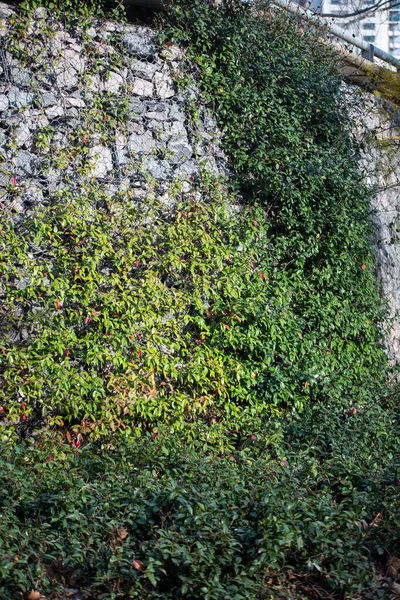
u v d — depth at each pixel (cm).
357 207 782
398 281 900
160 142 660
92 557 358
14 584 324
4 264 536
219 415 639
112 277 590
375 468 505
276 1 784
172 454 473
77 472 449
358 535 393
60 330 554
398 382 788
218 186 675
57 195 574
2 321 543
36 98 584
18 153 569
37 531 360
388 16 1683
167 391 621
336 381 709
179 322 639
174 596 345
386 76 945
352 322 758
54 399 539
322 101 785
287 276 725
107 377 588
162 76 673
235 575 359
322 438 589
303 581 378
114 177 622
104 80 630
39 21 592
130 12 723
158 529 379
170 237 625
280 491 405
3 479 397
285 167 712
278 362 693
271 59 735
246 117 709
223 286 652
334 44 875
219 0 723
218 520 383
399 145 927
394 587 373
